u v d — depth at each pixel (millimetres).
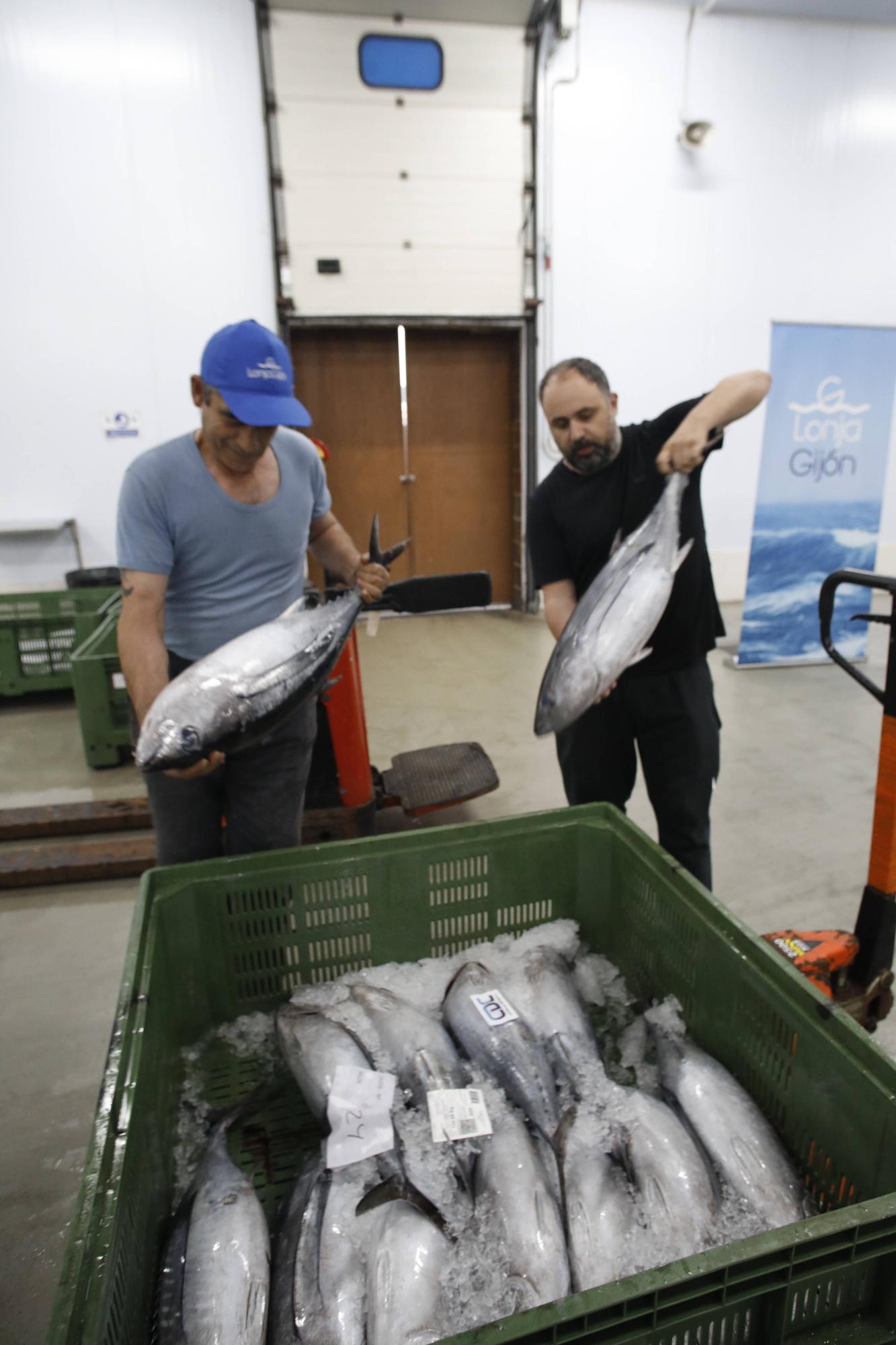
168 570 1417
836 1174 1021
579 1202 1048
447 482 6066
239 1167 1154
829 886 2371
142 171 4801
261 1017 1463
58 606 4215
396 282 5277
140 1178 977
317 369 5672
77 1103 1644
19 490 5055
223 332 1262
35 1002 1969
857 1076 972
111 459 5129
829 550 4492
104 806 2916
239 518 1452
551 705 1465
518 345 5699
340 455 5879
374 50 4867
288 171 4977
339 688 2396
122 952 2170
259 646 1274
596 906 1610
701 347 5738
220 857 1632
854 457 4363
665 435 1633
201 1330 918
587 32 5059
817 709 3939
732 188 5492
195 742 1200
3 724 4121
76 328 4922
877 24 5367
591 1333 689
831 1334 790
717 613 1766
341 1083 1214
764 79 5336
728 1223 1043
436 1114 1188
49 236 4777
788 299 5781
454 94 5031
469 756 2982
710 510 6012
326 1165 1115
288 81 4832
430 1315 906
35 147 4656
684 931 1346
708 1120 1155
